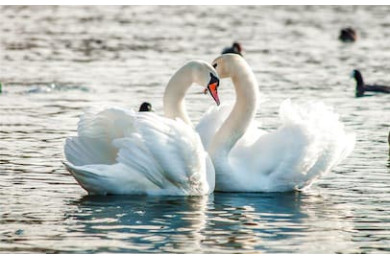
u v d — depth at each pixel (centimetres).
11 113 2781
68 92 3284
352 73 3459
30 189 1805
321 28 5919
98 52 4578
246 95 1848
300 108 1895
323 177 1977
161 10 6869
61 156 2123
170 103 1870
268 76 3819
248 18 6419
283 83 3606
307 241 1482
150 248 1425
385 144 2344
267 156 1841
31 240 1456
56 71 3866
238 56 1866
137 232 1509
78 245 1433
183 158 1717
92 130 1755
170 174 1723
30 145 2252
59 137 2369
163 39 5194
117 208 1659
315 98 3231
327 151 1848
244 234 1512
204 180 1762
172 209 1662
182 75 1858
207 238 1487
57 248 1417
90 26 5794
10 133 2417
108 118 1742
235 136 1842
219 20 6266
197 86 3438
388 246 1461
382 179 1952
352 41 5222
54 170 1977
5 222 1558
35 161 2064
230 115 1850
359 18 6506
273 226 1566
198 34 5475
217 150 1833
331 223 1595
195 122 2633
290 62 4338
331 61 4416
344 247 1450
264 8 7106
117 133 1758
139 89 3372
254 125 1920
